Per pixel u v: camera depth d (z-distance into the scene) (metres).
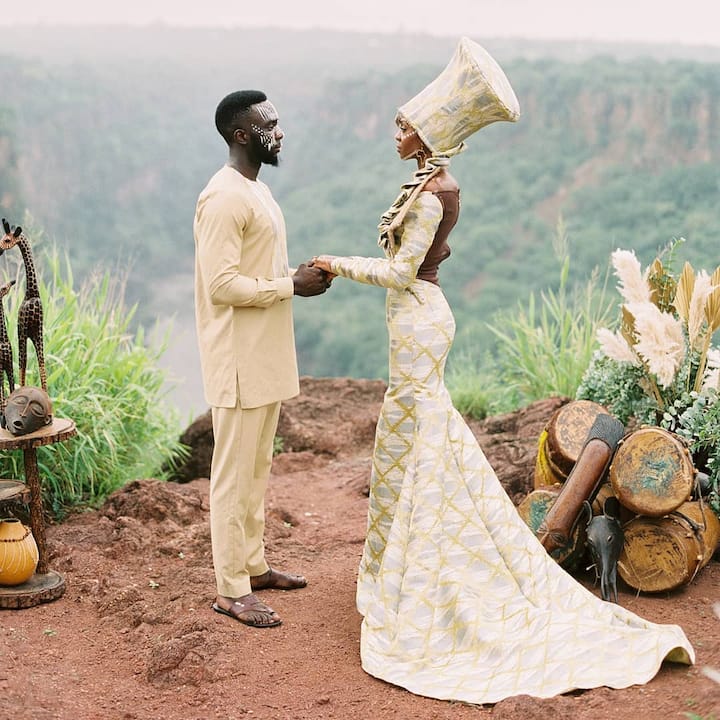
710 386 4.78
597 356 5.46
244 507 4.15
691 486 4.26
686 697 3.28
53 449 5.81
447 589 3.82
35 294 4.50
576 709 3.27
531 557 4.00
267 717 3.42
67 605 4.39
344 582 4.65
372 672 3.69
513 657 3.63
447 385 8.70
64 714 3.38
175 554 4.92
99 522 5.33
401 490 4.02
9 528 4.35
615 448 4.50
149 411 6.75
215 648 3.82
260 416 4.11
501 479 5.59
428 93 3.94
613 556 4.24
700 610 4.17
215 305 4.05
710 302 4.79
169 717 3.44
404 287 3.96
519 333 8.26
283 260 4.27
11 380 4.52
